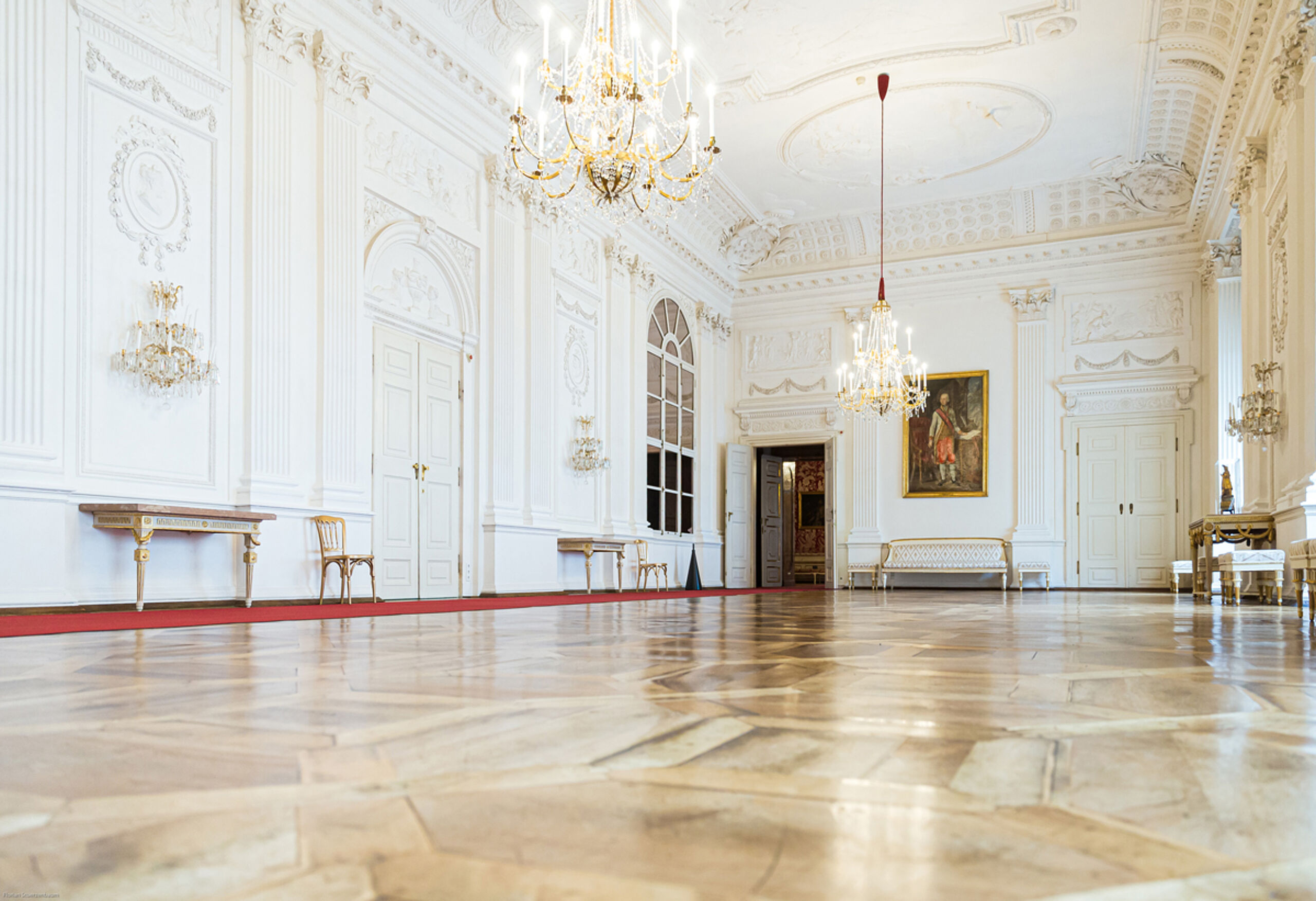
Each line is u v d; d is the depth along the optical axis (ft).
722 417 54.95
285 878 2.85
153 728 5.52
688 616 20.51
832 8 33.01
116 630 15.19
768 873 2.88
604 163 21.44
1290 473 26.86
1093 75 37.42
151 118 21.93
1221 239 42.73
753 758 4.61
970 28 34.35
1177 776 4.21
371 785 4.03
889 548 51.19
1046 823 3.44
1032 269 50.14
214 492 23.03
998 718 5.84
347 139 27.37
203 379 22.00
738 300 56.24
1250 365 34.27
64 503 19.36
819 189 48.62
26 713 6.14
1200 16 33.22
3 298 18.49
